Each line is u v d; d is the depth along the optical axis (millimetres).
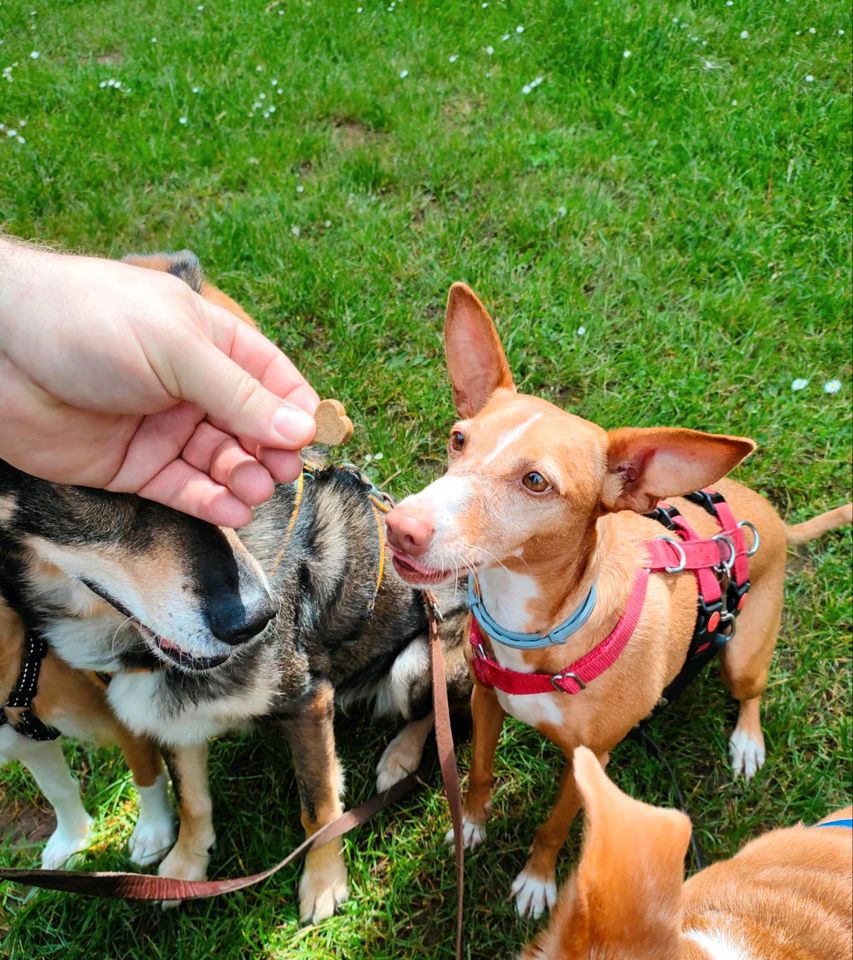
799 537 688
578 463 443
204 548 429
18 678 469
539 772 656
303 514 536
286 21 1460
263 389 375
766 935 370
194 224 1035
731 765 663
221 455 408
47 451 390
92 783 640
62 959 560
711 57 1322
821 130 1132
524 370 883
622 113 1188
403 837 621
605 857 270
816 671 707
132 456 404
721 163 1106
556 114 1215
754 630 625
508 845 623
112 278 375
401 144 1152
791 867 425
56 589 456
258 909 577
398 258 969
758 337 900
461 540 428
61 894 574
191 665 443
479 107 1260
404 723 694
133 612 433
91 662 482
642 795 649
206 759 581
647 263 970
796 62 1298
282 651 509
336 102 1242
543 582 468
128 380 364
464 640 628
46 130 1184
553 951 271
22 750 515
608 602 487
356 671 624
